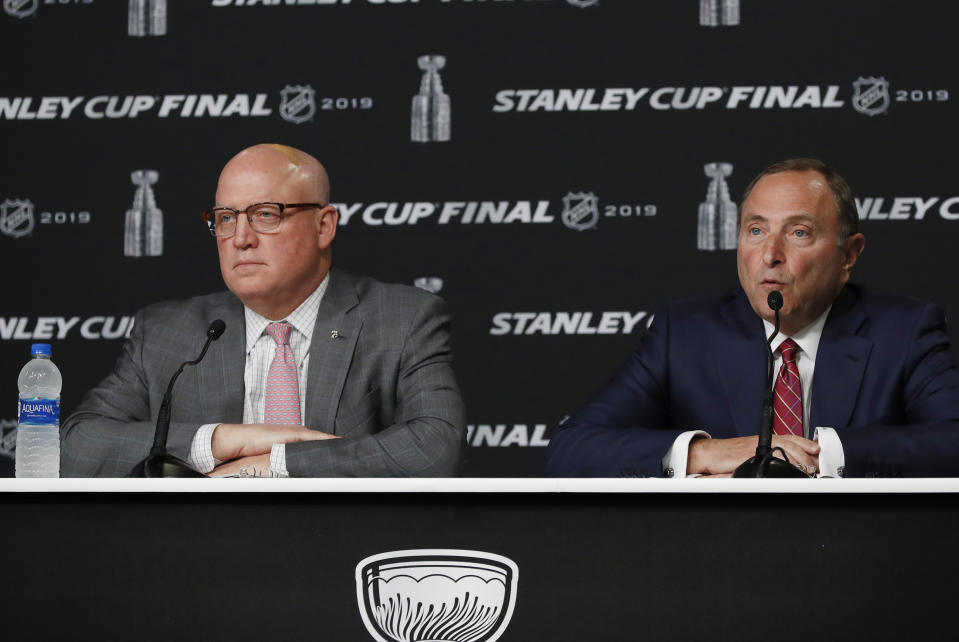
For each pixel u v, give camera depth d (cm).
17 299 1089
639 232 1078
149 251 1090
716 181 1075
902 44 1059
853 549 448
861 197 1057
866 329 778
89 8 1105
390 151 1093
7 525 470
